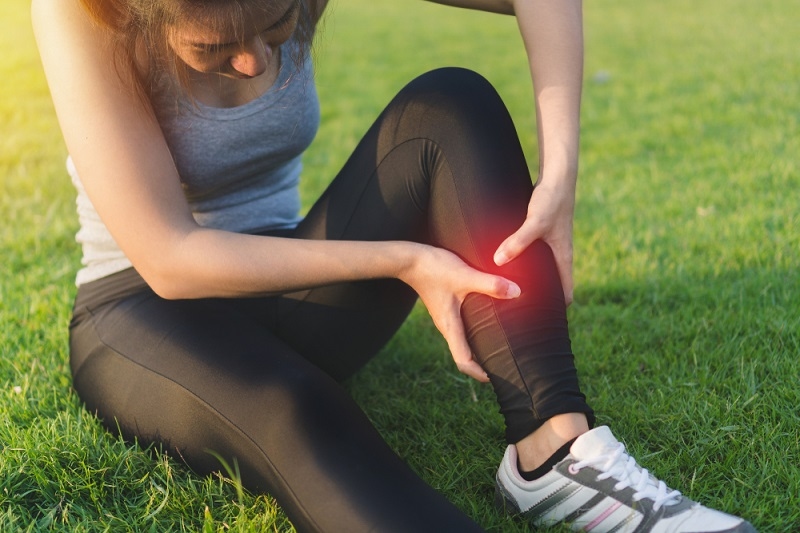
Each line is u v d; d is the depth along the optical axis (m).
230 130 1.73
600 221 3.35
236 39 1.35
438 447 1.84
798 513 1.51
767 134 4.38
